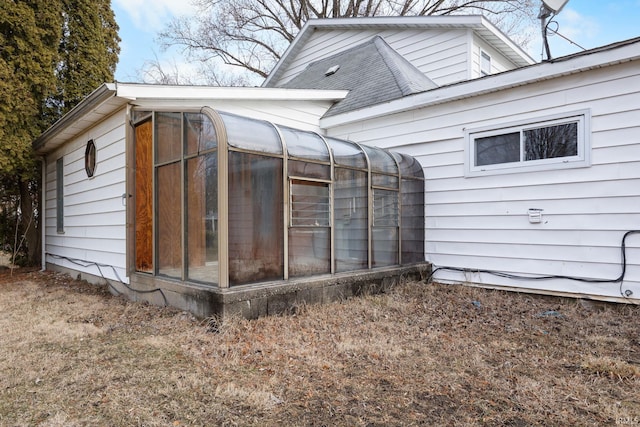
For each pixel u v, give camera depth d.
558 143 5.17
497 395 2.65
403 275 5.95
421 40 9.92
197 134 4.35
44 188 9.40
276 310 4.27
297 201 4.67
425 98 6.34
